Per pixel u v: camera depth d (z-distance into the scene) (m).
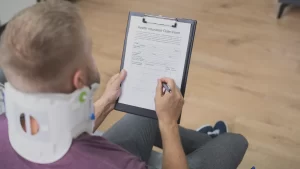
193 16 2.83
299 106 2.04
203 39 2.56
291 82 2.21
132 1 2.99
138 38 1.12
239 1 3.04
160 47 1.11
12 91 0.65
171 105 0.99
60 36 0.61
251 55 2.42
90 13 2.81
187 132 1.42
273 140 1.83
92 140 0.73
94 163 0.69
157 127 1.27
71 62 0.63
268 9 2.93
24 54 0.60
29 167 0.70
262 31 2.67
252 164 1.71
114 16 2.80
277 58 2.40
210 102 2.05
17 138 0.70
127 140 1.19
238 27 2.71
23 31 0.60
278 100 2.07
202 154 1.17
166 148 0.94
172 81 1.03
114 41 2.52
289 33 2.66
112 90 1.14
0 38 0.64
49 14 0.62
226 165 1.15
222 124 1.80
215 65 2.32
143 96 1.14
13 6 2.39
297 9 2.93
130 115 1.29
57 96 0.65
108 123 1.88
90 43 0.67
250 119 1.95
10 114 0.68
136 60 1.13
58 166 0.69
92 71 0.70
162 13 2.86
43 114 0.66
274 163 1.72
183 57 1.10
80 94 0.68
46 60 0.61
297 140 1.84
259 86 2.17
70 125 0.69
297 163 1.72
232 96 2.09
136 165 0.73
